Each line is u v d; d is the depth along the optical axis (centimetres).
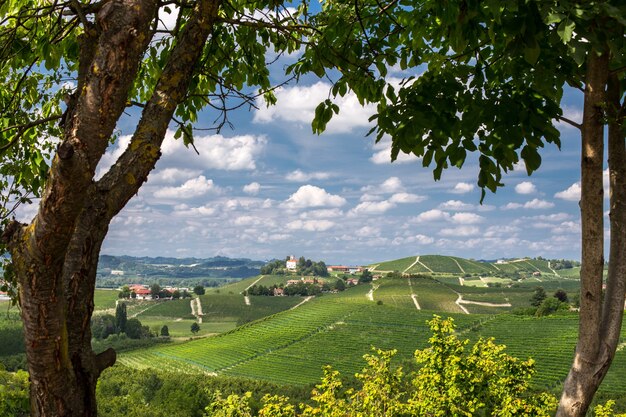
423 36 494
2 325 9319
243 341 14500
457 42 385
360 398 1397
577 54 294
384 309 15912
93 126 201
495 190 414
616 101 406
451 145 409
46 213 195
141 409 7331
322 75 456
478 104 394
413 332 13488
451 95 414
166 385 8838
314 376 10969
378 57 455
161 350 15250
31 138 513
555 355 10056
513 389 1330
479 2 344
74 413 223
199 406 7969
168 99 263
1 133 500
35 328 209
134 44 211
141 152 252
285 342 13738
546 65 359
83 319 229
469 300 19912
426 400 1330
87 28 268
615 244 384
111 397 8281
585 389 371
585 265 378
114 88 206
